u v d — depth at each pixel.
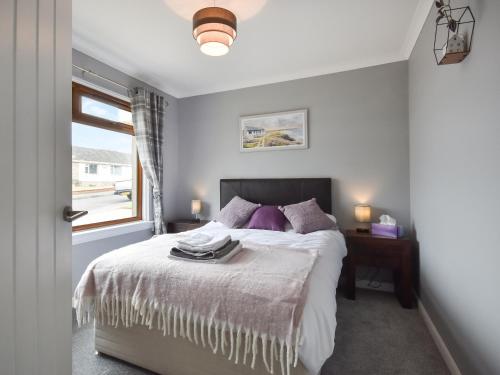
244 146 3.48
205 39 1.82
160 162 3.36
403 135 2.79
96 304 1.61
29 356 0.81
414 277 2.53
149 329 1.50
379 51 2.70
